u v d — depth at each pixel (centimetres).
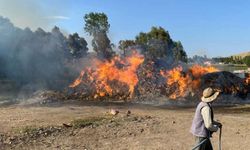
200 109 784
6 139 1184
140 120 1525
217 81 2670
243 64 10325
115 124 1430
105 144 1153
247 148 1105
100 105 2189
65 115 1677
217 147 1112
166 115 1727
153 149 1095
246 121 1556
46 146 1123
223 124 1477
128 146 1129
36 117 1609
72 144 1150
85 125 1410
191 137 1239
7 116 1639
